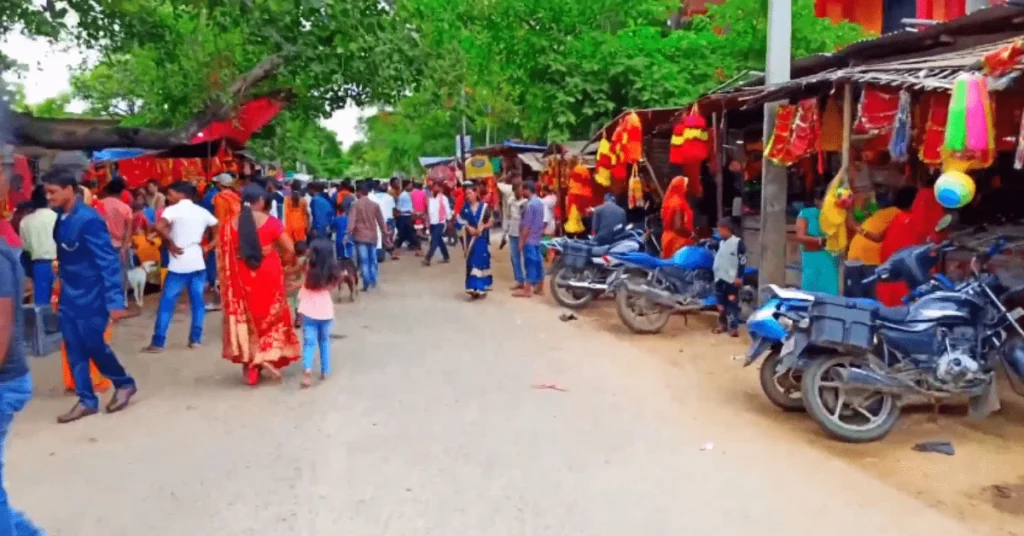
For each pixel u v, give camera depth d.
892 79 7.08
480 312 12.45
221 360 9.08
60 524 4.78
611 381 8.16
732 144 13.57
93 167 18.12
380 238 15.48
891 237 8.30
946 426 6.87
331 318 8.07
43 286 10.01
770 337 6.90
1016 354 6.58
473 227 13.70
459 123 43.16
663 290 10.64
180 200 9.52
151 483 5.41
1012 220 9.11
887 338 6.53
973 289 6.75
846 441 6.42
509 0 19.41
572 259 12.43
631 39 19.25
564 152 18.16
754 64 18.73
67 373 7.68
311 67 12.44
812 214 9.68
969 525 4.89
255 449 6.08
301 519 4.85
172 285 9.47
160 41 12.62
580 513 4.93
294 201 13.78
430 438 6.32
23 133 11.47
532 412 7.03
